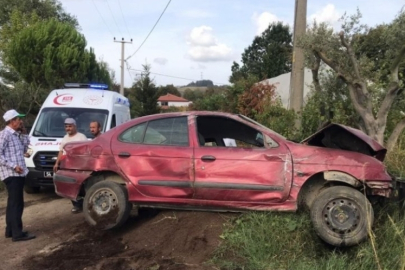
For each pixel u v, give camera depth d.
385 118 7.43
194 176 5.89
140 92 38.09
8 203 6.47
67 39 20.89
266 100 13.98
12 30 25.81
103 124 10.23
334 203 5.39
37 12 32.66
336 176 5.54
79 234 6.43
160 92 40.06
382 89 8.20
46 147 9.21
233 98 19.53
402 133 8.81
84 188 6.52
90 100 10.76
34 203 9.16
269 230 5.41
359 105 7.62
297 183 5.62
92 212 6.20
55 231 6.85
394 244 5.02
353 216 5.36
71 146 6.55
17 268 5.36
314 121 8.79
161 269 5.12
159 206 6.11
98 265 5.34
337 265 4.86
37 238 6.55
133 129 6.35
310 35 8.11
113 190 6.18
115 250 5.79
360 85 7.51
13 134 6.46
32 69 20.00
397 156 7.65
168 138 6.16
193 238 5.68
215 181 5.80
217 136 6.70
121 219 6.14
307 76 14.93
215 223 5.88
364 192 5.45
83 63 20.97
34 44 20.05
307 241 5.44
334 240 5.32
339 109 8.37
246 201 5.75
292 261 5.04
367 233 5.31
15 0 31.67
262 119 10.89
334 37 7.97
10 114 6.46
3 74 25.53
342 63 8.00
